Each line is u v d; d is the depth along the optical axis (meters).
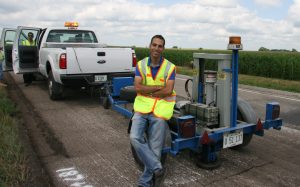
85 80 8.38
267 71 20.66
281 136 6.19
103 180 4.22
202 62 4.93
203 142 4.10
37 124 6.70
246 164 4.77
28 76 11.88
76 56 8.20
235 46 4.27
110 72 8.68
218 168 4.61
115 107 6.53
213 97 4.71
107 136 6.01
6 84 12.16
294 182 4.22
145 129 4.04
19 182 4.02
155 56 3.86
